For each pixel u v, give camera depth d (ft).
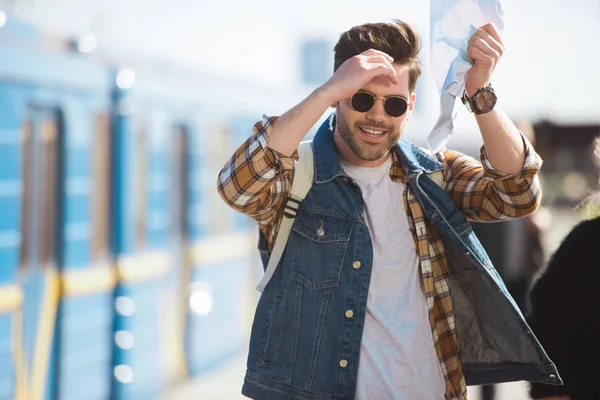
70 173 22.41
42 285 21.48
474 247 10.27
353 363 9.90
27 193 20.94
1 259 19.70
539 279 11.14
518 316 10.12
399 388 9.89
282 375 10.07
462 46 9.82
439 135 10.08
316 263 10.13
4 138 19.99
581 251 10.83
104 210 24.26
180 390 28.40
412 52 10.20
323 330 10.00
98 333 23.66
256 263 35.42
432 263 10.24
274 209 10.33
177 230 28.53
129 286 24.81
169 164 27.86
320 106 9.73
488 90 9.78
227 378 31.09
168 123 27.66
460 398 10.06
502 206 10.37
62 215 22.21
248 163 9.78
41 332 21.34
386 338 9.97
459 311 10.48
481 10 9.87
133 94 25.32
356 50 10.25
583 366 10.79
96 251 23.72
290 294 10.13
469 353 10.48
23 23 21.21
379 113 9.96
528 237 22.52
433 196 10.34
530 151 9.97
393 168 10.46
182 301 28.76
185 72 29.12
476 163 10.64
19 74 20.62
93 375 23.41
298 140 9.84
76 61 23.03
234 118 32.65
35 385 21.06
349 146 10.14
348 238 10.12
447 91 9.79
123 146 24.80
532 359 10.22
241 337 33.63
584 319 10.77
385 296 10.06
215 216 31.27
